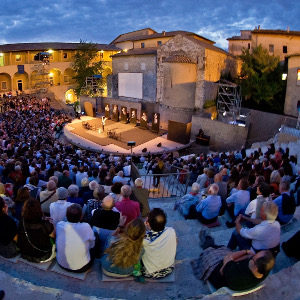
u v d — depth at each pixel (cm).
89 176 1330
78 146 3469
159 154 3231
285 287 507
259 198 727
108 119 4753
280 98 3712
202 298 482
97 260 629
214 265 554
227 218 900
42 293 488
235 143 3353
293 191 973
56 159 1828
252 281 462
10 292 489
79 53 5997
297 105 3350
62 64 6362
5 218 564
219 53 4128
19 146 2167
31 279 554
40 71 6125
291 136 2206
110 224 631
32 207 550
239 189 839
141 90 4800
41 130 3591
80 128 4209
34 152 2058
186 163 1867
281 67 3709
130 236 495
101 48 6309
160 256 544
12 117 4109
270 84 3684
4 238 561
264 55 3756
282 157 1566
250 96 3875
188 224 846
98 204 774
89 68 5812
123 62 5069
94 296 486
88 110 5044
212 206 817
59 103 6072
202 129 3609
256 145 2869
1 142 2434
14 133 3059
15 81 6262
